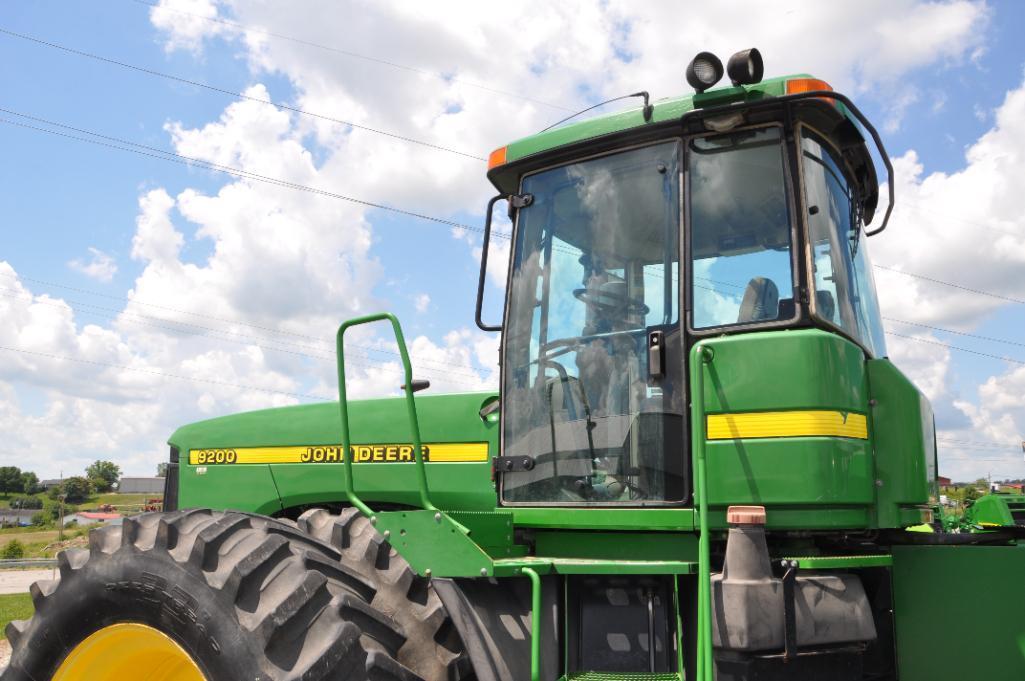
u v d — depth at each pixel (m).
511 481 3.44
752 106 3.15
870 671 3.22
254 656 2.53
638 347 3.25
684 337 3.13
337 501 4.65
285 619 2.56
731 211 3.20
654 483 3.10
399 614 2.85
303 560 2.77
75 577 3.06
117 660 3.04
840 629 2.72
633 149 3.43
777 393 2.87
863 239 3.85
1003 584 3.09
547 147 3.60
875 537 3.40
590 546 3.22
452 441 4.30
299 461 4.74
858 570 3.21
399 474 4.39
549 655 2.80
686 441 3.05
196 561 2.76
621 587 2.88
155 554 2.85
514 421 3.49
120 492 191.75
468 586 2.91
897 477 3.04
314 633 2.57
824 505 2.80
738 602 2.56
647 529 3.08
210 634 2.62
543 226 3.61
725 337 3.01
